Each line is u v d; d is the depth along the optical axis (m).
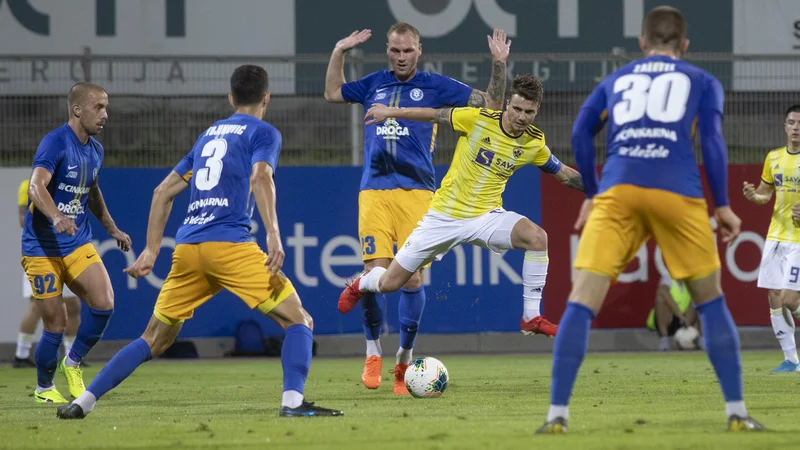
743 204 47.31
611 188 14.61
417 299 25.14
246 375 34.66
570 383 14.59
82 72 46.72
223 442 14.56
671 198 14.33
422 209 26.33
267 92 18.81
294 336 17.94
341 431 15.62
